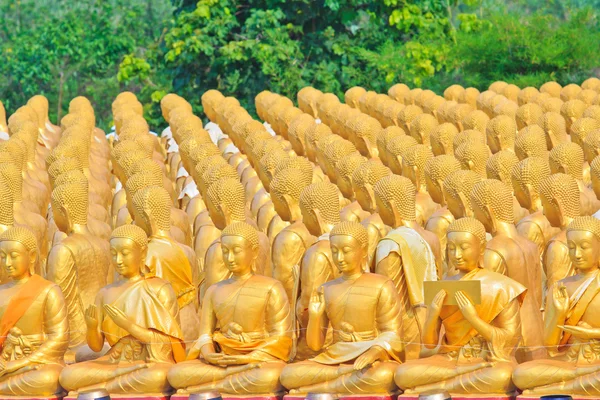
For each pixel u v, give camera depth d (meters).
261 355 15.39
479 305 14.68
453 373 14.57
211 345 15.68
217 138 29.72
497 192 16.27
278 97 30.31
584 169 21.50
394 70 38.41
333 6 38.06
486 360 14.67
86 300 17.88
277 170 19.55
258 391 15.27
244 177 24.27
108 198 23.80
